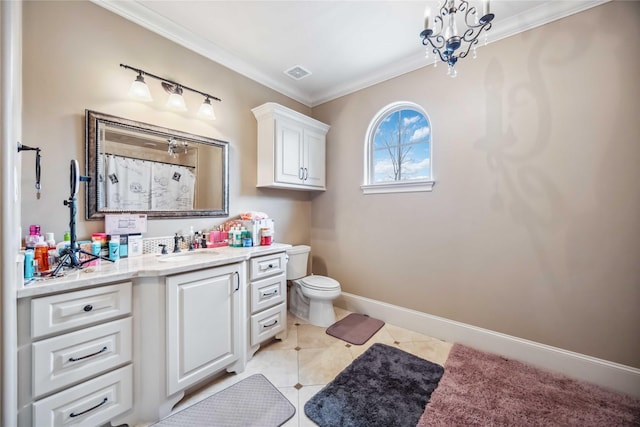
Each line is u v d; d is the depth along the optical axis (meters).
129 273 1.24
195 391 1.52
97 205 1.54
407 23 1.85
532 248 1.78
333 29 1.92
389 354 1.92
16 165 0.99
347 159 2.81
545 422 1.29
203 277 1.49
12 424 0.92
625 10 1.48
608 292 1.55
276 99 2.71
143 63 1.75
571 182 1.64
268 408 1.39
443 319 2.17
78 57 1.49
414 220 2.33
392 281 2.48
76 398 1.12
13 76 0.91
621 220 1.51
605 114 1.54
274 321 2.02
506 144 1.86
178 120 1.93
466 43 2.03
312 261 3.14
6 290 0.90
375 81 2.57
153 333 1.31
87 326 1.15
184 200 1.95
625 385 1.49
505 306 1.89
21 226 1.29
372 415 1.33
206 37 2.00
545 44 1.71
